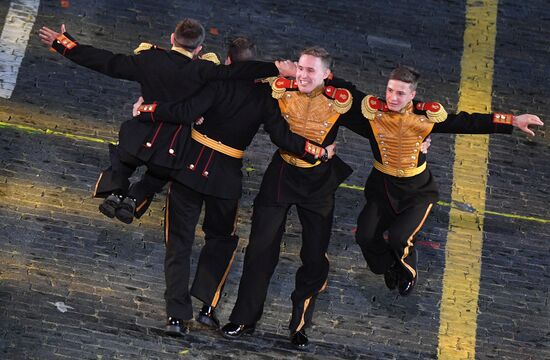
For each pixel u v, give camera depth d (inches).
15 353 971.9
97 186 906.7
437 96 1229.1
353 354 1019.9
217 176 911.0
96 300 1020.5
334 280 1071.6
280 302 1048.2
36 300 1010.1
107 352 984.3
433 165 1173.1
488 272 1100.5
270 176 935.0
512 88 1254.9
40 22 1216.2
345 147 1170.0
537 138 1216.2
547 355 1050.7
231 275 1061.8
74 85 1171.3
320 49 881.5
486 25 1311.5
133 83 1186.6
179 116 880.3
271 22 1264.8
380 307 1059.3
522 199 1163.9
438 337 1045.2
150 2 1254.9
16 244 1044.5
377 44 1264.8
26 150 1114.1
